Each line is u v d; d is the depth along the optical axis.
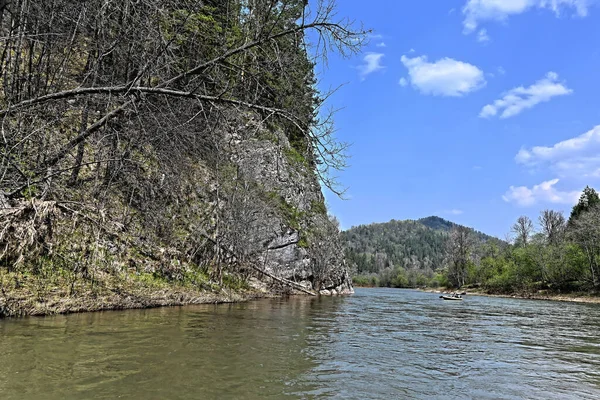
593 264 49.22
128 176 13.36
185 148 10.30
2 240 8.16
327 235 36.81
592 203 71.50
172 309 11.58
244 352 6.48
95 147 12.38
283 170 31.30
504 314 20.89
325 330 10.23
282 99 8.95
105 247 11.19
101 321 8.09
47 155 10.24
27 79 9.11
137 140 10.25
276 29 8.70
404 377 5.84
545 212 66.12
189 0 8.38
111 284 10.56
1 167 8.36
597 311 25.94
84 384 4.22
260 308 14.64
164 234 14.91
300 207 33.59
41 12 8.45
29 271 8.52
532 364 7.50
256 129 9.54
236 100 8.64
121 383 4.35
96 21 8.44
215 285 16.56
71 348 5.63
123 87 8.23
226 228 20.28
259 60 8.90
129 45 8.71
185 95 8.45
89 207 11.10
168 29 8.99
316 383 5.07
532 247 57.78
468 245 79.44
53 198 10.20
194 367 5.26
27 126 9.44
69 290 9.11
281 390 4.63
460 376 6.16
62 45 9.07
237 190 21.53
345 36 8.40
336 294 35.88
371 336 9.86
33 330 6.62
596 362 7.96
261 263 25.05
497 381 5.98
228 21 9.13
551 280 53.09
